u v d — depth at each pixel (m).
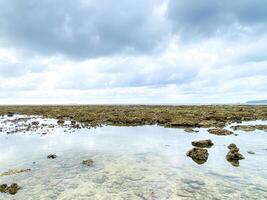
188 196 13.91
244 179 16.47
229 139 30.27
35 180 16.50
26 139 31.08
